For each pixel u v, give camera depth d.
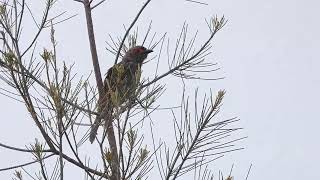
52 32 8.70
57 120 8.47
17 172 8.54
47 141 9.17
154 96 9.12
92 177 8.49
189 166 8.86
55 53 8.57
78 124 8.52
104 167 8.41
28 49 9.80
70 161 9.79
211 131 8.96
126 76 9.42
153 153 8.62
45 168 8.45
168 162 8.84
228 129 8.94
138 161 8.49
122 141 8.44
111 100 8.77
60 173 8.43
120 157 8.41
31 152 8.66
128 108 8.70
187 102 8.87
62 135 8.51
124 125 8.52
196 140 8.95
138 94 9.18
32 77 8.95
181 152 8.88
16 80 8.91
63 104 8.45
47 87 8.52
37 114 8.71
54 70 8.54
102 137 8.50
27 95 8.91
